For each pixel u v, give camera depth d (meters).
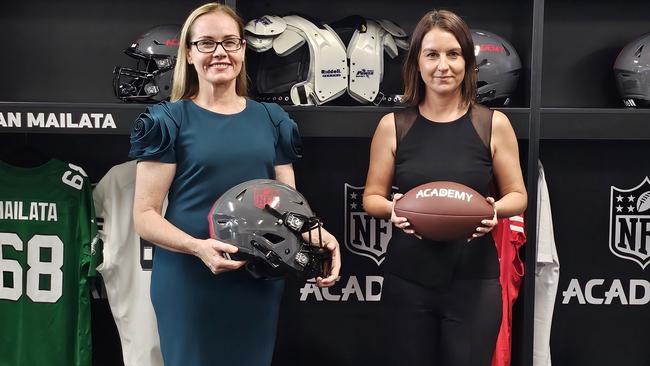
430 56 1.86
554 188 2.63
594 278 2.64
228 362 1.73
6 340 2.35
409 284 1.92
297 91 2.23
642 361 2.65
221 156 1.69
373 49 2.26
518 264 2.25
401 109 2.05
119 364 2.61
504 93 2.29
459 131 1.89
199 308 1.71
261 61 2.28
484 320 1.89
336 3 2.53
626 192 2.62
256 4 2.49
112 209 2.30
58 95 2.55
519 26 2.40
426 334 1.92
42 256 2.33
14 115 2.19
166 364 1.77
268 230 1.61
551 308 2.34
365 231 2.60
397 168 1.94
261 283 1.74
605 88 2.61
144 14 2.54
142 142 1.68
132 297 2.31
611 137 2.26
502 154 1.92
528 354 2.25
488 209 1.79
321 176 2.59
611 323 2.63
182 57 1.76
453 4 2.54
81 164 2.57
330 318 2.61
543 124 2.25
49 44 2.54
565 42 2.59
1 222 2.34
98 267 2.27
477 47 2.26
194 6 2.53
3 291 2.34
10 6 2.52
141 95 2.24
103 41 2.54
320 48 2.21
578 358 2.65
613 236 2.63
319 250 1.70
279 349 2.62
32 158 2.38
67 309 2.32
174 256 1.72
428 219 1.78
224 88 1.73
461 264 1.89
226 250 1.58
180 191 1.71
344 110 2.21
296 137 1.86
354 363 2.62
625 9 2.58
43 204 2.32
